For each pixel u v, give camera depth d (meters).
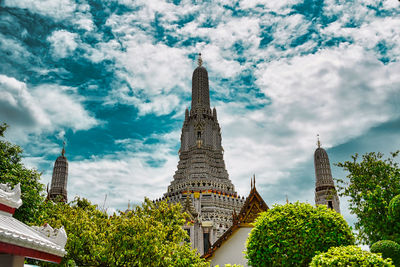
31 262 37.38
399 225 35.31
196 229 77.31
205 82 149.12
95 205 52.69
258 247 35.03
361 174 47.22
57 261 17.77
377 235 39.56
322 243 33.56
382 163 47.09
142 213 47.94
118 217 43.62
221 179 128.25
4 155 41.84
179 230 46.75
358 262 22.97
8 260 15.67
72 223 40.62
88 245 39.47
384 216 38.19
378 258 22.88
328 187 109.56
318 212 35.47
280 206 36.94
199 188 116.56
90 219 44.84
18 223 17.62
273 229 34.81
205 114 141.38
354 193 46.19
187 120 143.38
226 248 48.19
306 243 33.53
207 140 135.50
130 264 37.62
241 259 46.91
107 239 38.53
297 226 34.19
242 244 47.81
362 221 42.41
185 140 138.50
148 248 37.38
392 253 28.91
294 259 33.53
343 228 34.50
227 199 115.19
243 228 48.91
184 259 42.47
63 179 113.25
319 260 24.39
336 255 24.08
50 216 45.62
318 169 113.12
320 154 114.44
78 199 52.84
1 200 17.03
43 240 16.69
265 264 34.41
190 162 129.88
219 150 136.12
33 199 40.16
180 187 121.06
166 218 47.47
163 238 41.16
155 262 37.97
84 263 39.72
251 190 50.16
